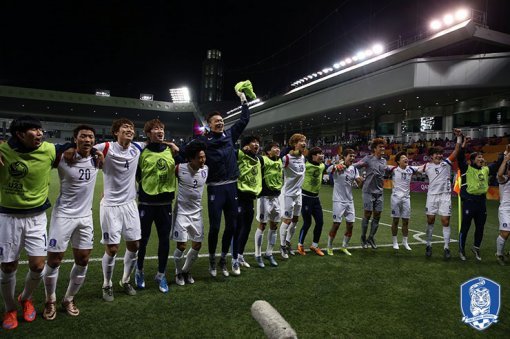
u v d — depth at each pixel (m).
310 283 4.23
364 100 23.80
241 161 4.60
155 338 2.80
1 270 2.86
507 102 21.23
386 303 3.68
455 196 14.54
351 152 5.63
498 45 18.53
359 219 9.44
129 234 3.60
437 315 3.43
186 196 3.98
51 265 3.07
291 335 1.07
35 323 3.00
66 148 3.10
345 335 2.98
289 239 5.61
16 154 2.81
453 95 21.52
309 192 5.54
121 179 3.54
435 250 6.12
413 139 26.67
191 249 4.07
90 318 3.12
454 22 18.17
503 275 4.77
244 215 4.71
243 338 2.84
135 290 3.82
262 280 4.29
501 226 5.38
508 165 5.34
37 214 2.97
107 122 57.94
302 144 5.21
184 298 3.64
